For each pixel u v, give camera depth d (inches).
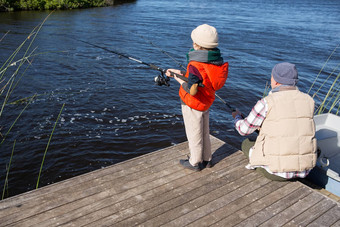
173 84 389.1
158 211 108.6
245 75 432.5
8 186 193.8
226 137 265.6
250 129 118.4
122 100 328.5
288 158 113.2
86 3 1162.0
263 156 118.5
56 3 1043.3
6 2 928.3
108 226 101.1
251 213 109.0
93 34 670.5
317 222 105.8
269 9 1562.5
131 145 244.4
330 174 124.3
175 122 285.7
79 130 261.3
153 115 297.3
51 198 113.0
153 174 130.2
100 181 124.0
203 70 111.1
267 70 463.8
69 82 373.7
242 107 330.3
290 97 112.3
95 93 342.6
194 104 118.6
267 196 118.3
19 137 245.6
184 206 111.5
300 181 133.6
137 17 970.7
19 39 586.9
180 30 766.5
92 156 227.5
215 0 2102.6
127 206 110.6
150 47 575.5
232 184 125.1
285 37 738.8
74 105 308.8
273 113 112.6
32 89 343.9
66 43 576.1
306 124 111.9
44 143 239.0
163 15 1054.4
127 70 434.0
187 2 1734.7
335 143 152.6
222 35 720.3
